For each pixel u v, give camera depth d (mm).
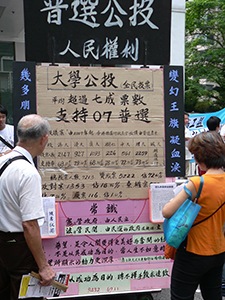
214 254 1939
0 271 2053
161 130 2711
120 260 2678
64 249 2602
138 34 2664
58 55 2549
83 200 2609
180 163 2744
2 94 8773
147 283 2723
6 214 1879
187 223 1870
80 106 2582
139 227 2697
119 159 2646
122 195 2658
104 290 2662
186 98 17391
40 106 2533
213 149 1930
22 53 8742
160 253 2736
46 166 2555
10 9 6488
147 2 2650
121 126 2645
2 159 1945
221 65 17328
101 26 2600
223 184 1916
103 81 2609
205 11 16484
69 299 2838
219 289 2086
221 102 17984
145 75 2676
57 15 2518
